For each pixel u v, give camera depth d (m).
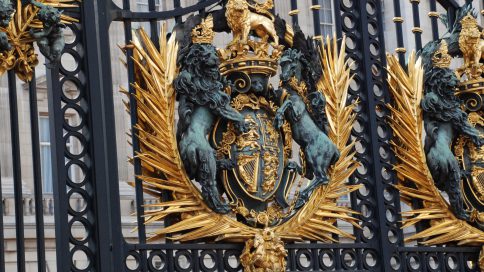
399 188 11.38
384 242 11.12
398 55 11.75
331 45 11.37
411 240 11.36
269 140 10.59
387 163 11.43
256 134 10.52
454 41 11.98
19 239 9.37
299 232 10.59
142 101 10.20
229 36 17.47
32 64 9.61
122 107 17.78
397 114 11.48
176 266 10.09
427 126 11.62
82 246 9.68
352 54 11.45
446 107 11.61
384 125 11.52
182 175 10.17
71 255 9.59
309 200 10.72
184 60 10.36
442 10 19.39
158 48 10.40
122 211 17.03
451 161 11.52
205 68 10.32
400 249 11.22
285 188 10.64
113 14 10.22
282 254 10.32
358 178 11.20
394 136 11.55
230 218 10.32
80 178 18.14
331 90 11.09
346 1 19.53
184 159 10.18
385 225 11.16
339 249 10.89
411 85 11.55
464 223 11.62
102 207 9.74
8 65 9.45
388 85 11.59
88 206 9.77
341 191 11.00
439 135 11.61
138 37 10.40
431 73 11.67
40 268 9.39
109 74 10.05
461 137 11.78
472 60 11.93
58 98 9.79
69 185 9.73
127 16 10.28
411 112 11.48
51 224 17.33
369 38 11.55
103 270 9.64
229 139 10.45
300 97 10.84
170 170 10.15
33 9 9.56
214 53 10.36
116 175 9.92
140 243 9.95
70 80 9.90
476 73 11.89
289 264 10.57
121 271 9.77
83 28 9.99
